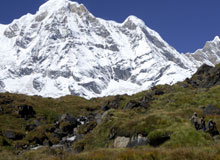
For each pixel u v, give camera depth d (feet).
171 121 99.04
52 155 81.87
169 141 88.12
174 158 61.21
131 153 66.08
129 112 152.46
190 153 62.39
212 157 58.95
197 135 88.17
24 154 90.58
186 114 116.26
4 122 161.27
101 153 70.28
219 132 95.14
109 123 125.08
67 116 173.37
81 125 160.66
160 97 196.75
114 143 104.17
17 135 142.92
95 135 124.26
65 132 157.07
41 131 149.38
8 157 82.53
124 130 104.17
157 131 92.73
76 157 68.33
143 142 94.17
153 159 63.57
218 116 111.86
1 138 133.69
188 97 176.65
